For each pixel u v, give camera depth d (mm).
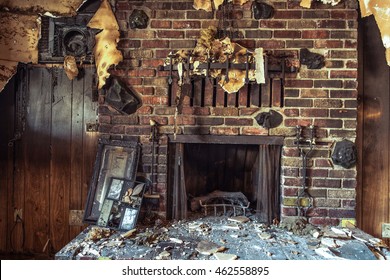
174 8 2344
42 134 2705
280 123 2311
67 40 2576
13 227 2734
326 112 2289
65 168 2701
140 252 1817
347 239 2037
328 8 2277
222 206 2623
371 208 2604
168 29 2346
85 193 2697
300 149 2303
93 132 2674
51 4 2500
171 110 2361
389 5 2215
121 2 2361
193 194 2672
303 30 2289
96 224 2232
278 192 2363
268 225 2293
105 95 2383
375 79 2582
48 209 2721
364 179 2607
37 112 2699
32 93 2691
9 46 2512
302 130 2301
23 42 2527
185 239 2008
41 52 2588
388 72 2572
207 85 2336
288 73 2299
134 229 2125
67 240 2719
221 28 2328
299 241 1998
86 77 2662
